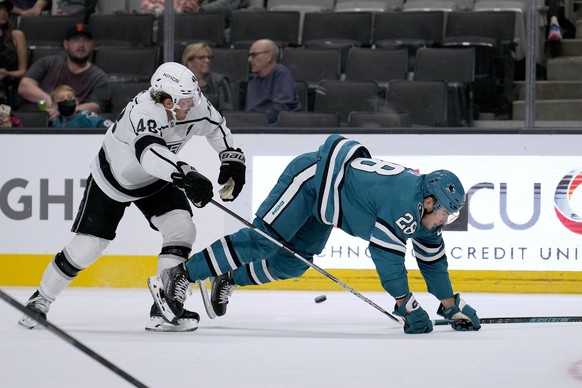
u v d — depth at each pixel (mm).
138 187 12773
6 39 18172
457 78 18188
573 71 17266
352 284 16812
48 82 18234
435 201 11859
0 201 17297
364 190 12133
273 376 9539
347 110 18094
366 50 18500
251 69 18062
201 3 18578
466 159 16609
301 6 19781
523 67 18031
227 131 13133
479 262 16641
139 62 18438
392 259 12000
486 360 10523
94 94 18328
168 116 12227
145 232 17078
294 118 18062
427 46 18484
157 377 9445
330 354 10875
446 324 12867
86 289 17000
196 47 18000
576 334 12484
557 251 16531
